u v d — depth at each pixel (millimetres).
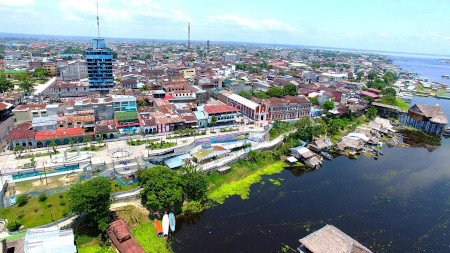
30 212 89000
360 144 163500
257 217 100562
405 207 110750
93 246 82750
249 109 190375
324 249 73438
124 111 163625
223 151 135125
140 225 91688
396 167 144625
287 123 184625
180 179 102812
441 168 145625
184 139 149750
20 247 74188
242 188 117938
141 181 103938
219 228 94000
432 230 98062
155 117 162625
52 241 75812
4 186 97938
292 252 84875
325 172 136125
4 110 172375
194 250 83812
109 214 90875
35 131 139250
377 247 88688
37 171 108938
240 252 84000
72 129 143125
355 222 100250
